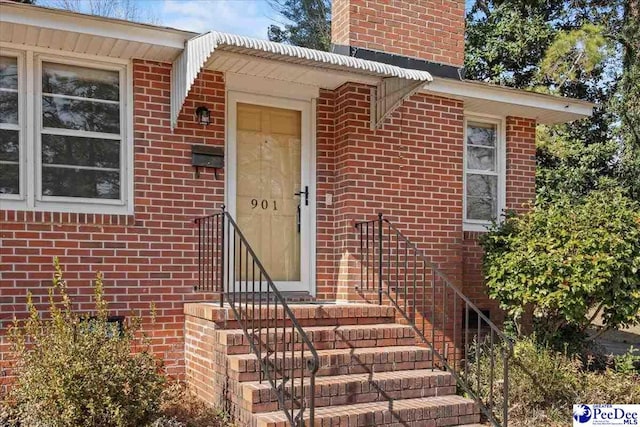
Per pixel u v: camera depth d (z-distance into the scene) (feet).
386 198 22.08
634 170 41.47
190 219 19.38
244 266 20.71
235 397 15.40
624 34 41.68
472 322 24.21
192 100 19.67
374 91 21.85
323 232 22.06
